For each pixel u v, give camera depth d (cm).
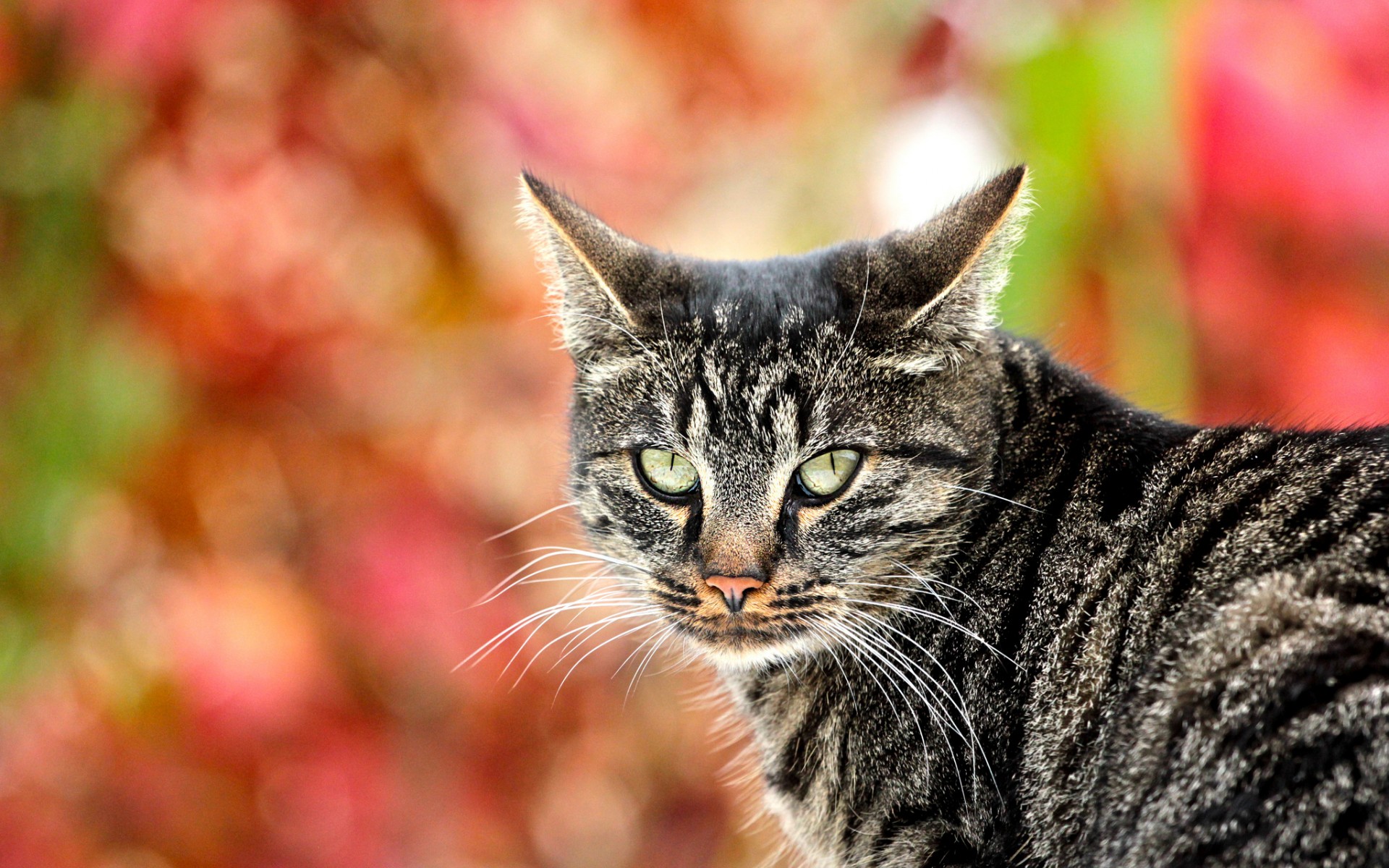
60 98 584
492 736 679
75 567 629
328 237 660
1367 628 396
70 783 621
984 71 605
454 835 656
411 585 623
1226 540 455
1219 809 391
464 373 691
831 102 746
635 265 548
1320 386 561
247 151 633
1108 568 477
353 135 638
